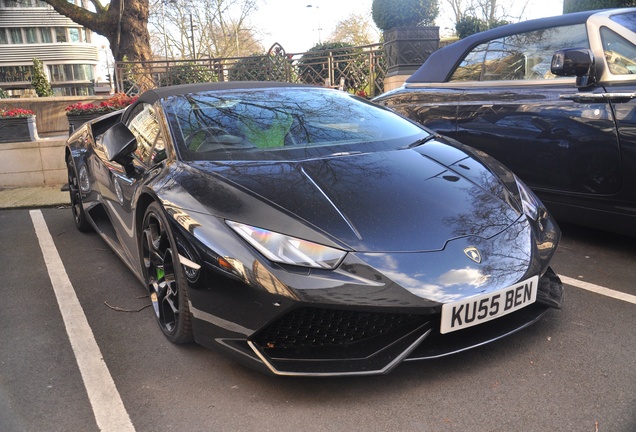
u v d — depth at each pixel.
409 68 8.51
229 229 2.10
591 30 3.49
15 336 2.71
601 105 3.29
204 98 3.15
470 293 2.00
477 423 1.88
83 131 4.33
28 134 6.68
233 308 2.04
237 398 2.09
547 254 2.31
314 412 1.98
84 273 3.59
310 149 2.70
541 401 1.98
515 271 2.12
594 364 2.20
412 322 2.03
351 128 3.00
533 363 2.23
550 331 2.49
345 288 1.92
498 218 2.31
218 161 2.55
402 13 8.42
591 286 3.00
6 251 4.17
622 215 3.28
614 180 3.26
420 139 3.02
